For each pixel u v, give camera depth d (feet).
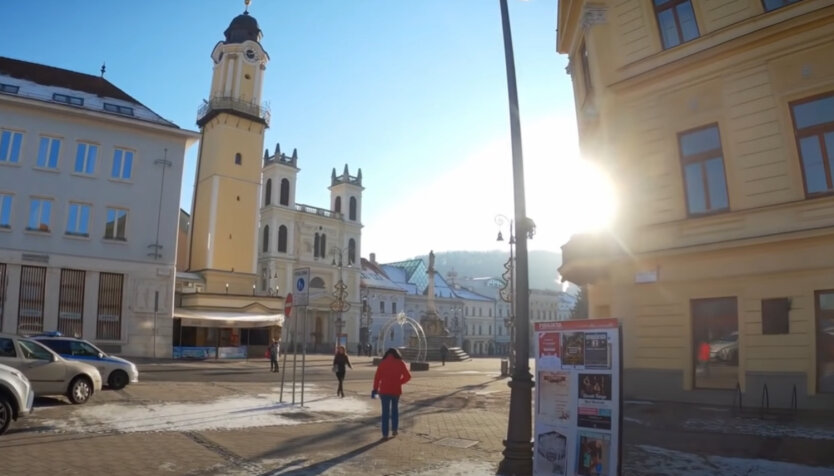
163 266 121.19
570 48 73.15
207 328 142.82
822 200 44.70
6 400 33.86
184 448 31.96
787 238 44.93
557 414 24.39
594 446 23.04
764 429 37.99
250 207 176.76
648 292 53.52
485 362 186.60
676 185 53.01
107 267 115.34
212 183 172.04
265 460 29.73
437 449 33.96
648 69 55.16
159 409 47.09
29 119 111.34
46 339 58.85
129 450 30.99
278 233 247.09
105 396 54.19
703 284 50.26
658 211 53.83
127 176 119.96
